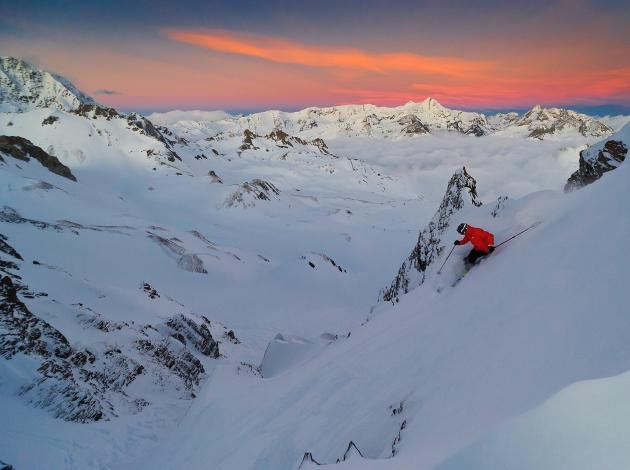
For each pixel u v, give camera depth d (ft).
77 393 59.06
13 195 240.12
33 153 358.84
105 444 53.06
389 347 31.89
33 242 180.96
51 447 48.29
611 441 8.45
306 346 66.13
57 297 92.17
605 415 9.09
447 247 56.54
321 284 234.38
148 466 40.83
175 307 132.98
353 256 382.22
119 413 63.26
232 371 57.21
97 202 327.06
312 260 256.73
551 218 31.22
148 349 86.43
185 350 96.37
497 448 9.97
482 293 27.32
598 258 19.15
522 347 17.62
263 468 26.43
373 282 260.01
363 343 36.81
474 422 14.32
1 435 46.37
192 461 35.14
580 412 9.42
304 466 19.17
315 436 26.11
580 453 8.57
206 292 202.18
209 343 114.83
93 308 96.07
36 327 65.10
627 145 62.34
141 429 60.08
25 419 51.26
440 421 16.93
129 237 230.68
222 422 39.24
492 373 17.67
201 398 48.21
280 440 27.99
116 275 183.11
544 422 9.72
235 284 222.89
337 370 34.19
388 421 21.98
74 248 192.65
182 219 431.43
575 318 16.17
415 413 19.79
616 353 12.43
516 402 13.64
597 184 29.19
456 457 10.75
